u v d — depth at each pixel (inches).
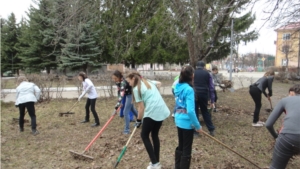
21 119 239.1
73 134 232.5
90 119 293.7
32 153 185.0
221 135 221.9
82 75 255.8
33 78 408.2
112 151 184.2
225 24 271.1
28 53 790.5
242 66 2425.0
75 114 322.3
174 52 799.1
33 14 729.0
